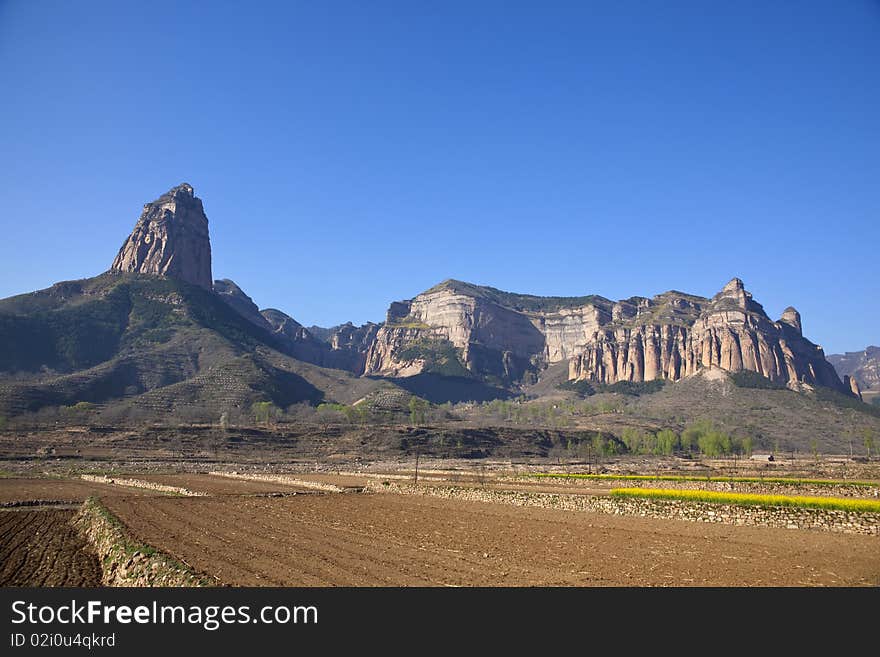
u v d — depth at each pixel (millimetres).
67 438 175250
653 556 39719
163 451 175500
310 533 49406
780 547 42938
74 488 96688
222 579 32281
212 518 58438
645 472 140625
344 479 120562
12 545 47500
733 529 52375
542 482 106688
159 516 59156
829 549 42062
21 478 114062
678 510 60625
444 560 38031
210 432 196625
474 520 59281
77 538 51188
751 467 160500
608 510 66188
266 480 119875
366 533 49781
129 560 36844
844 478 112625
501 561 37844
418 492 92875
